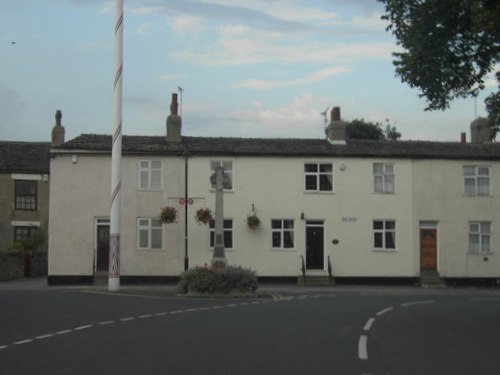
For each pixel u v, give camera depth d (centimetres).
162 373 917
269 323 1530
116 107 2706
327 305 2083
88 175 3341
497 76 1594
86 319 1580
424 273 3466
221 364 991
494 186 3566
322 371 950
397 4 1532
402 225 3488
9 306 1920
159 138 3544
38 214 4322
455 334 1377
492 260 3519
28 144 4566
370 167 3503
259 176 3438
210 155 3406
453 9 1478
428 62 1547
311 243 3447
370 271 3447
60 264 3284
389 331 1416
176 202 3372
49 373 916
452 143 3719
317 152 3462
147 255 3325
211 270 2589
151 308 1891
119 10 2702
